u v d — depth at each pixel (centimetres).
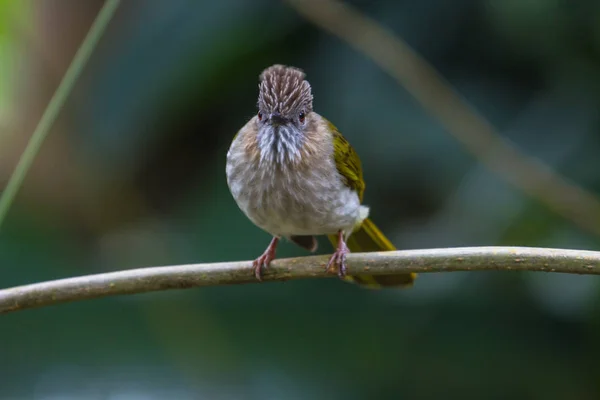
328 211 869
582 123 1191
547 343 1125
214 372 1059
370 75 1225
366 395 1050
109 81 1303
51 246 1275
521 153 1156
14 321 1111
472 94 1236
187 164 1345
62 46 1421
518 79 1241
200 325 1115
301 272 777
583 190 1135
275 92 838
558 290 1115
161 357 1076
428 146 1194
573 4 1171
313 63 1264
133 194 1345
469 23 1236
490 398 1070
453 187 1185
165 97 1270
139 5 1311
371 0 1279
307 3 1126
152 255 1275
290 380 1055
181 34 1272
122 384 1034
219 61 1265
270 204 854
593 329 1124
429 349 1112
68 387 1030
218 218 1269
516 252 709
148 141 1306
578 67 1204
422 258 739
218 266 774
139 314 1128
